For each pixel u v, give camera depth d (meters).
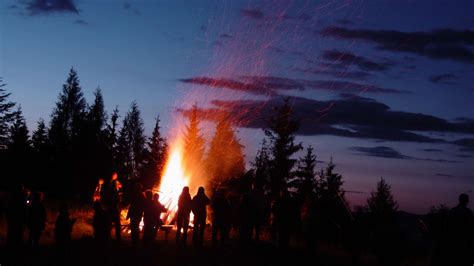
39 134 67.38
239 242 18.47
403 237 16.39
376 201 49.50
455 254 13.06
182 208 18.03
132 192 17.98
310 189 52.59
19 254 15.67
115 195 17.72
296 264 15.98
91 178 42.44
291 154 52.75
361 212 17.53
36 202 16.17
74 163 43.09
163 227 19.92
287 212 17.50
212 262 15.55
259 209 18.41
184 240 17.94
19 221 15.80
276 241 19.98
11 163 44.72
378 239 16.45
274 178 51.56
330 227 17.56
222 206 17.91
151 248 17.67
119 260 15.44
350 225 17.36
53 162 44.66
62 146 45.59
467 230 13.09
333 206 17.80
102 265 14.66
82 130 45.31
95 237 17.00
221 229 17.89
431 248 15.09
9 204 15.88
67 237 15.51
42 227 16.19
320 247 19.66
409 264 16.44
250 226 18.20
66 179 42.56
